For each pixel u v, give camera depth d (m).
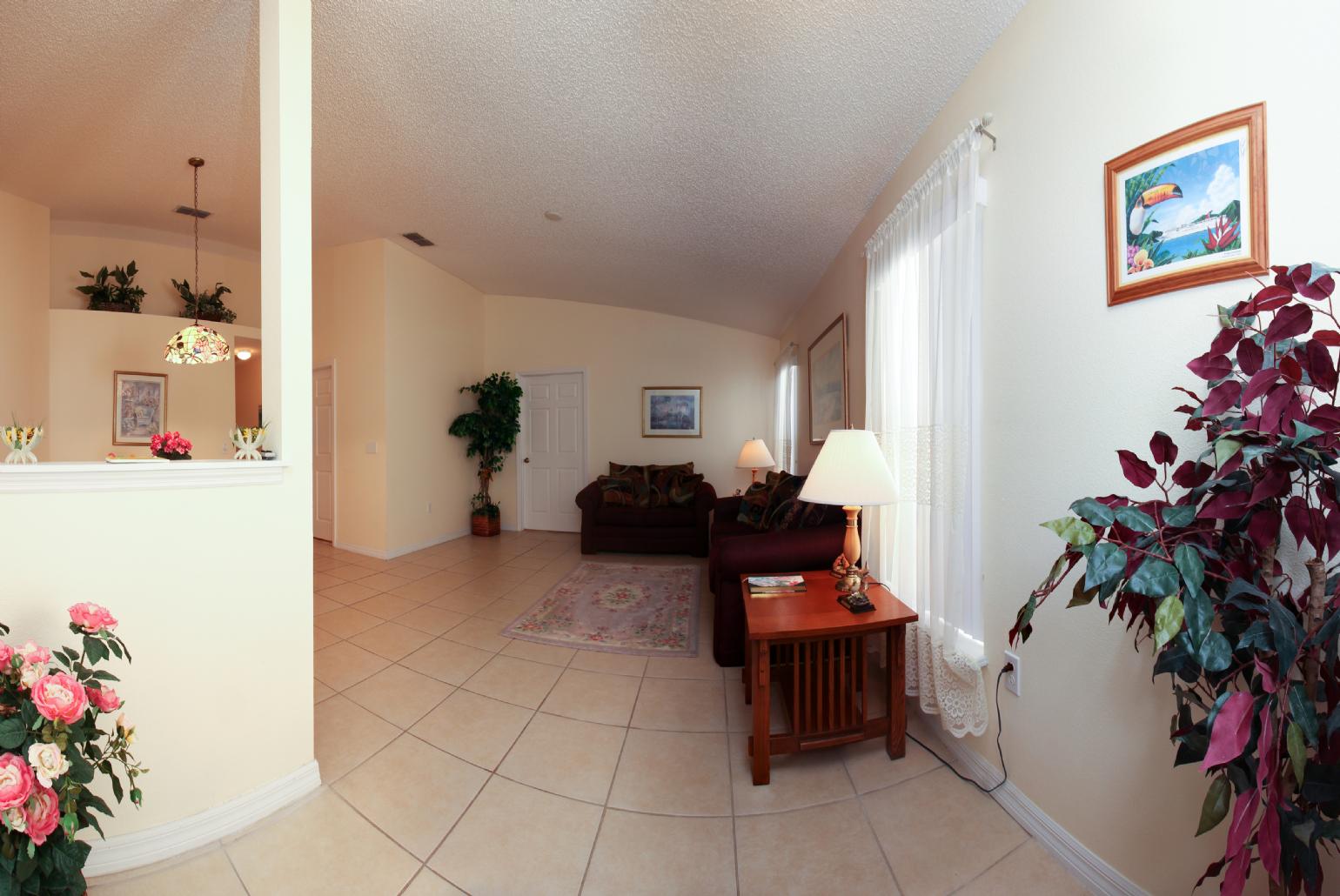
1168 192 1.11
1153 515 0.87
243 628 1.50
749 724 2.00
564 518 6.13
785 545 2.43
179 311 4.71
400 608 3.27
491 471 5.81
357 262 4.62
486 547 5.14
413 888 1.26
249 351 5.09
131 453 4.12
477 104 2.42
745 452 5.18
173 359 3.36
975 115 1.71
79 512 1.26
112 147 3.00
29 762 0.92
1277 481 0.75
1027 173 1.46
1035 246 1.43
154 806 1.35
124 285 4.23
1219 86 1.03
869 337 2.50
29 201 3.63
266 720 1.53
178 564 1.39
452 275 5.46
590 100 2.30
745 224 3.26
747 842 1.41
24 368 3.61
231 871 1.31
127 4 1.98
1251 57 0.99
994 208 1.59
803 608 1.84
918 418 1.95
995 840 1.41
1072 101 1.32
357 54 2.13
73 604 1.25
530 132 2.61
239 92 2.52
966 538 1.65
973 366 1.63
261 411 1.64
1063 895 1.24
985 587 1.63
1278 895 0.70
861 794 1.60
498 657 2.57
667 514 4.98
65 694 0.95
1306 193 0.93
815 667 1.99
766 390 6.10
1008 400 1.53
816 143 2.30
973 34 1.61
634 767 1.73
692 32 1.84
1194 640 0.69
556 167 2.94
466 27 1.97
